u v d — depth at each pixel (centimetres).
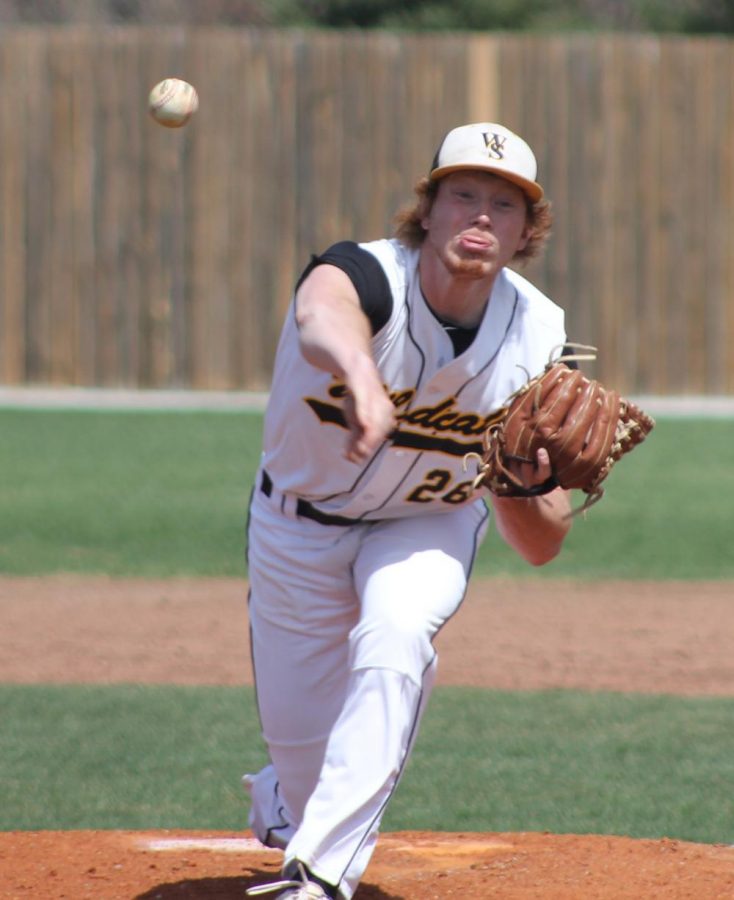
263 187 6044
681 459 4969
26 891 1395
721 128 5981
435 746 2059
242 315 6088
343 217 6044
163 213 6059
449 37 5984
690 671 2558
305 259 6053
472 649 2733
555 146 6003
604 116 5984
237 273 6072
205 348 6106
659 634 2870
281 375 1295
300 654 1343
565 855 1520
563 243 6022
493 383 1264
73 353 6119
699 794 1823
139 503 4228
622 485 4575
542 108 5994
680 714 2245
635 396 6059
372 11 9462
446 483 1303
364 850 1198
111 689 2392
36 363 6131
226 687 2412
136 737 2097
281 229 6056
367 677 1205
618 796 1814
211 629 2895
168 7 10906
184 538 3828
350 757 1190
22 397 5962
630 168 6000
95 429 5391
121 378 6122
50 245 6088
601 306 6028
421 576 1256
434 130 6012
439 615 1238
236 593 3266
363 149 6022
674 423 5600
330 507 1311
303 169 6038
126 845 1581
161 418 5609
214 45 6006
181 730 2139
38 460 4841
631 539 3869
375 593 1245
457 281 1209
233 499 4303
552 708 2283
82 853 1542
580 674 2534
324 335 1125
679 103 5975
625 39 5966
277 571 1335
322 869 1177
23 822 1702
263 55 6003
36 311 6116
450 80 5997
